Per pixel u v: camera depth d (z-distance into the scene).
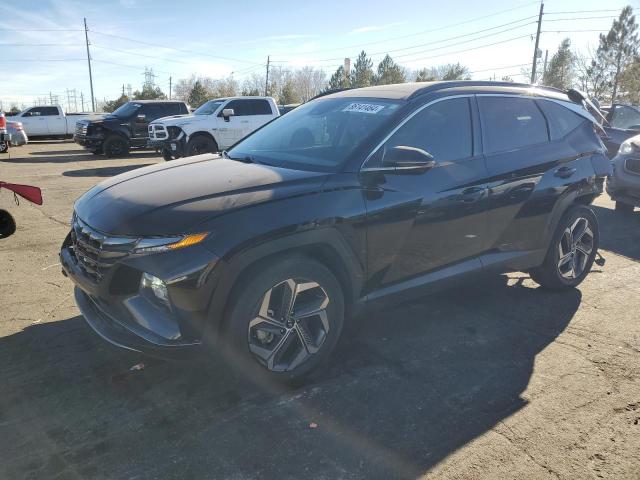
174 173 3.35
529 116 4.23
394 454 2.51
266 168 3.30
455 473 2.39
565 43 55.91
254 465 2.42
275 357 2.96
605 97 52.22
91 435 2.60
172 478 2.33
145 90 67.25
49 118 25.75
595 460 2.49
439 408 2.88
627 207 7.97
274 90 72.31
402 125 3.40
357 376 3.19
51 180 11.27
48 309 4.03
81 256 2.92
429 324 3.92
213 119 14.34
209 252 2.58
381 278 3.32
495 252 3.97
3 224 4.12
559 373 3.26
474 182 3.62
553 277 4.46
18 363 3.23
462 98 3.79
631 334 3.80
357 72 66.81
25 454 2.46
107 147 16.94
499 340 3.69
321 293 3.04
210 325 2.69
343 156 3.22
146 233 2.58
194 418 2.75
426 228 3.41
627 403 2.95
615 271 5.16
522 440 2.62
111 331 2.79
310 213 2.87
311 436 2.63
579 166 4.41
